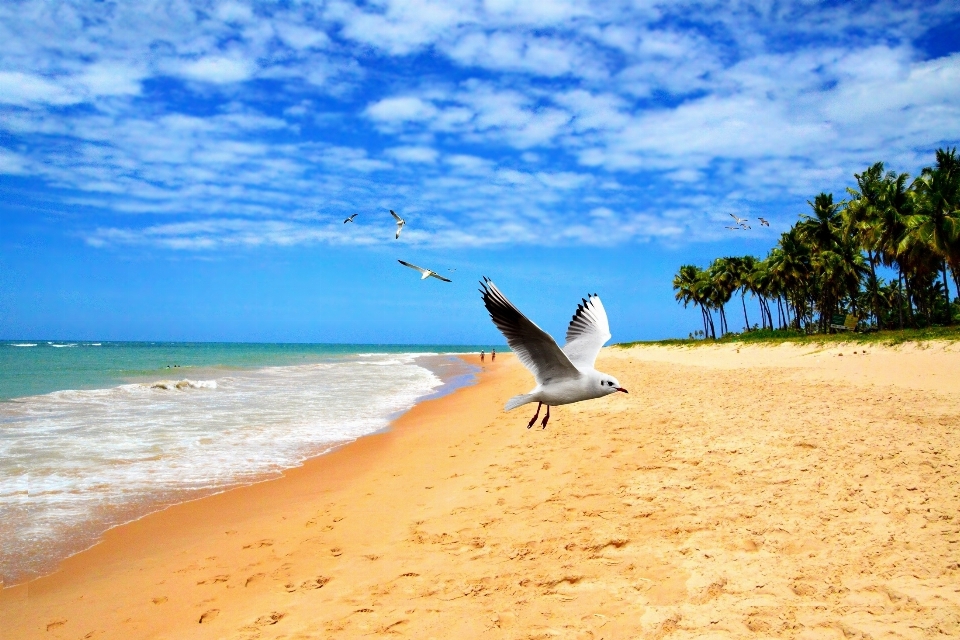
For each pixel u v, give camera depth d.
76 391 27.38
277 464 14.02
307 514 10.27
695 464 10.30
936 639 4.86
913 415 12.52
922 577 5.87
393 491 11.32
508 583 6.78
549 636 5.64
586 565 6.96
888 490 8.14
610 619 5.81
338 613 6.49
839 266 55.69
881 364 22.97
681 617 5.67
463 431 17.45
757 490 8.71
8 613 7.04
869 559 6.35
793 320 75.69
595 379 5.83
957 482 8.20
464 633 5.85
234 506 10.86
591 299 7.20
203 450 15.33
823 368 24.00
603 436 13.27
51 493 11.48
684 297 88.81
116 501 11.07
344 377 42.00
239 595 7.30
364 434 18.02
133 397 25.83
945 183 39.28
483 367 61.41
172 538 9.33
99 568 8.25
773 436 11.47
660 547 7.21
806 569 6.31
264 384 34.19
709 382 22.39
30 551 8.80
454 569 7.31
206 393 28.22
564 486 9.91
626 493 9.21
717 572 6.46
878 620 5.23
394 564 7.67
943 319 60.72
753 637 5.23
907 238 40.88
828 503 7.94
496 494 10.06
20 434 16.72
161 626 6.64
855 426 11.76
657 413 15.45
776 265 64.19
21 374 37.91
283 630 6.22
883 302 67.75
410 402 26.59
